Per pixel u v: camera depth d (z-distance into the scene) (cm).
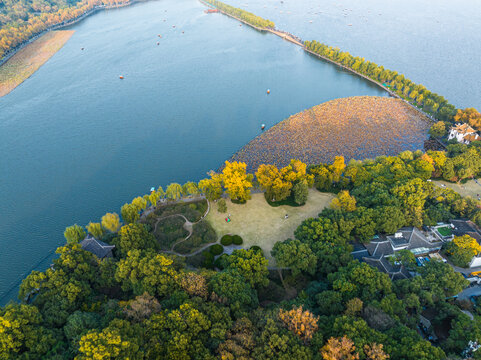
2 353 8694
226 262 13500
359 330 9350
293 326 9419
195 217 17650
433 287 12119
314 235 14712
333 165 19225
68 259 12300
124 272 11962
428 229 16238
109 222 16362
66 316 10544
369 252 14825
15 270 16675
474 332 10106
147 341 9181
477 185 19500
